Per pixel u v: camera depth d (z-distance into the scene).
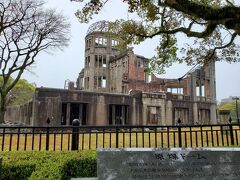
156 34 10.58
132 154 4.00
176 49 12.18
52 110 25.41
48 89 25.67
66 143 13.08
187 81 40.06
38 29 27.97
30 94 53.31
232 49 12.79
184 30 9.47
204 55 13.41
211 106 42.00
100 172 3.95
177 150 4.04
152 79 46.47
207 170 3.97
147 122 32.62
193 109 38.56
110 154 4.00
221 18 6.11
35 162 5.37
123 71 42.00
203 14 6.23
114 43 46.22
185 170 3.97
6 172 5.09
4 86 25.92
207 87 42.50
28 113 31.02
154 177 3.95
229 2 8.62
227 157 4.02
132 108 31.66
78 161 5.88
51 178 4.30
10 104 52.66
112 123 29.83
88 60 45.12
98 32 44.41
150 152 4.01
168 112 35.09
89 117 28.19
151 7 9.16
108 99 29.86
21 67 26.88
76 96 27.44
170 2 6.80
